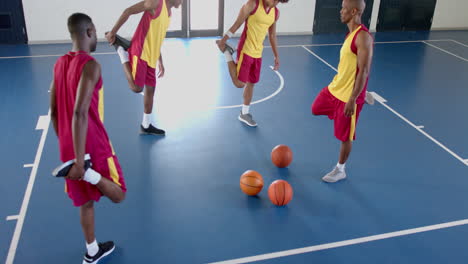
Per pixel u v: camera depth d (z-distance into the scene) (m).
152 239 3.63
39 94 6.50
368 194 4.39
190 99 6.61
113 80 7.19
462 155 5.25
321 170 4.81
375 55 9.52
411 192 4.45
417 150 5.33
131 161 4.79
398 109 6.58
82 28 2.63
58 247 3.48
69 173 2.67
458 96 7.21
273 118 6.10
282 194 4.03
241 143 5.33
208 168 4.74
